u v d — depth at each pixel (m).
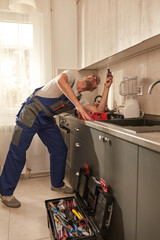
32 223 1.86
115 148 1.36
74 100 1.84
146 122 1.93
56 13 2.98
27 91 2.81
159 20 1.28
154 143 0.94
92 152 1.78
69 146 2.58
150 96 1.95
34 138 2.93
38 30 2.78
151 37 1.38
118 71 2.50
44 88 2.14
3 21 2.63
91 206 1.67
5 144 2.80
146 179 1.05
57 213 1.65
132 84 1.99
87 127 1.88
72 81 2.06
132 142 1.16
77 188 2.02
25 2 2.14
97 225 1.47
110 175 1.45
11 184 2.13
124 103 2.10
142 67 2.04
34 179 2.91
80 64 2.94
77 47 3.06
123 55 2.04
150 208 1.02
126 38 1.68
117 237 1.36
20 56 2.73
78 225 1.56
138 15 1.50
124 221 1.27
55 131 2.31
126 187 1.24
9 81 2.73
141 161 1.08
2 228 1.78
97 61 2.31
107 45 2.03
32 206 2.15
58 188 2.46
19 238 1.66
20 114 2.15
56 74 3.01
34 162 3.09
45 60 2.92
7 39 2.68
